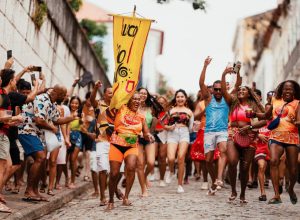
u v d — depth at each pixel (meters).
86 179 11.72
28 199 7.89
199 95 12.45
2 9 9.62
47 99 8.06
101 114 8.38
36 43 12.54
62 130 9.60
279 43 36.00
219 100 9.67
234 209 7.95
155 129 10.70
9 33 10.21
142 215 7.34
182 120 10.41
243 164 8.37
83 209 8.12
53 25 14.21
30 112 7.91
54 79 14.95
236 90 9.31
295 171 7.95
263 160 9.35
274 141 8.20
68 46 16.59
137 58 8.21
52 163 8.80
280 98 8.26
